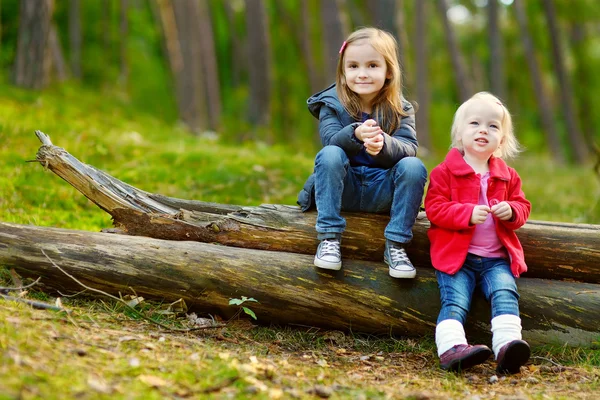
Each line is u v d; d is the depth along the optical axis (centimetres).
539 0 2177
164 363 278
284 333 366
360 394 273
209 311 372
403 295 361
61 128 807
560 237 374
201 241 390
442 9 1988
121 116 1182
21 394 219
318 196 359
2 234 366
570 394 294
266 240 386
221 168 705
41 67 1091
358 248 379
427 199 358
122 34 1961
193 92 1574
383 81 373
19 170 607
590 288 364
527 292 360
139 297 361
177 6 1571
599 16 2077
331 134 368
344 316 364
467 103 370
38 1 1070
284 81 2320
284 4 2288
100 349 281
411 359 346
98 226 522
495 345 328
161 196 405
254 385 265
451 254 346
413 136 379
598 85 2514
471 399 280
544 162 1689
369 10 1666
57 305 336
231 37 2553
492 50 1988
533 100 2758
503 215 339
